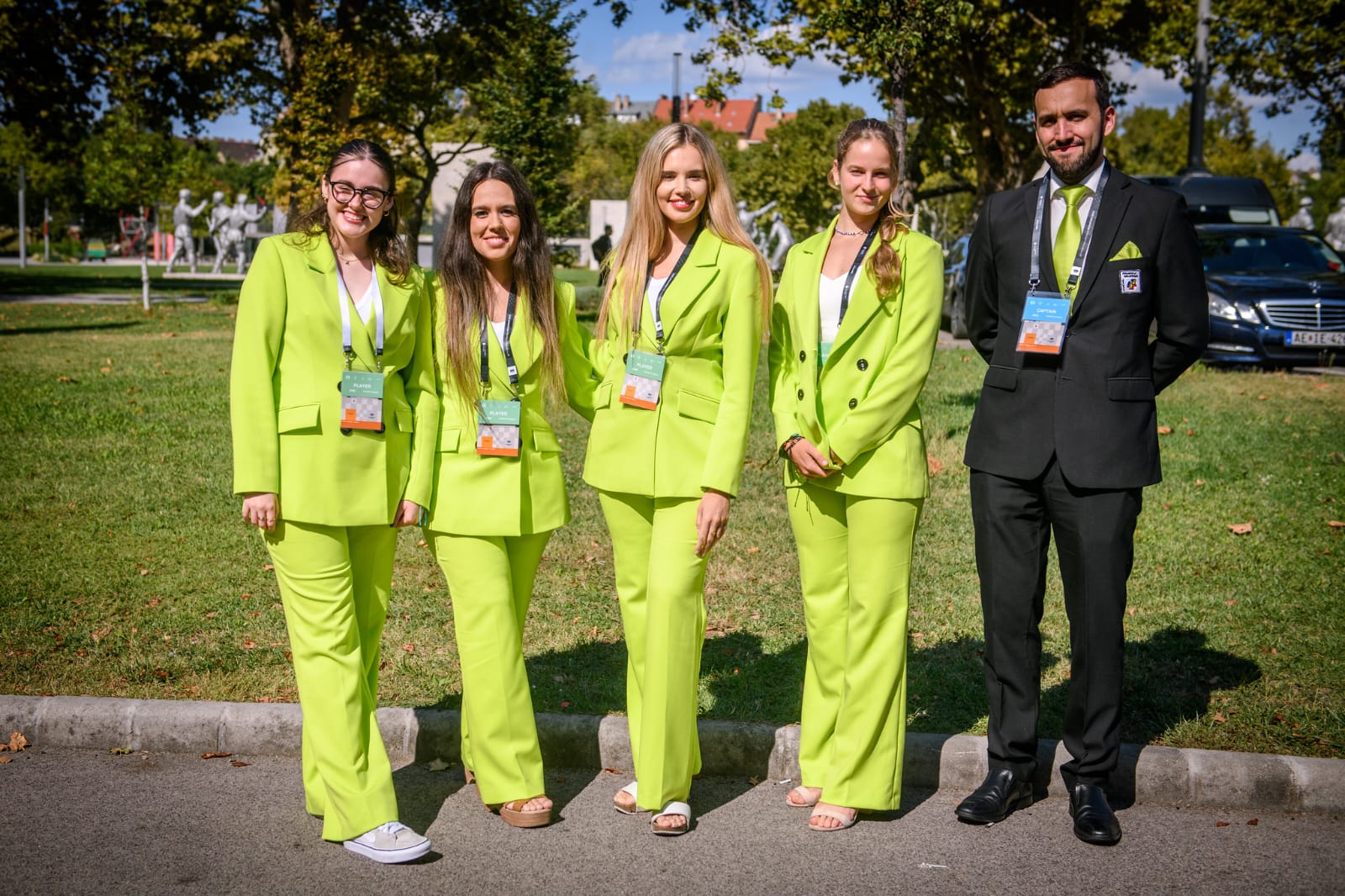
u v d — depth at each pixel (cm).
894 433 341
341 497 324
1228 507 675
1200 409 966
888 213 343
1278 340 1216
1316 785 356
